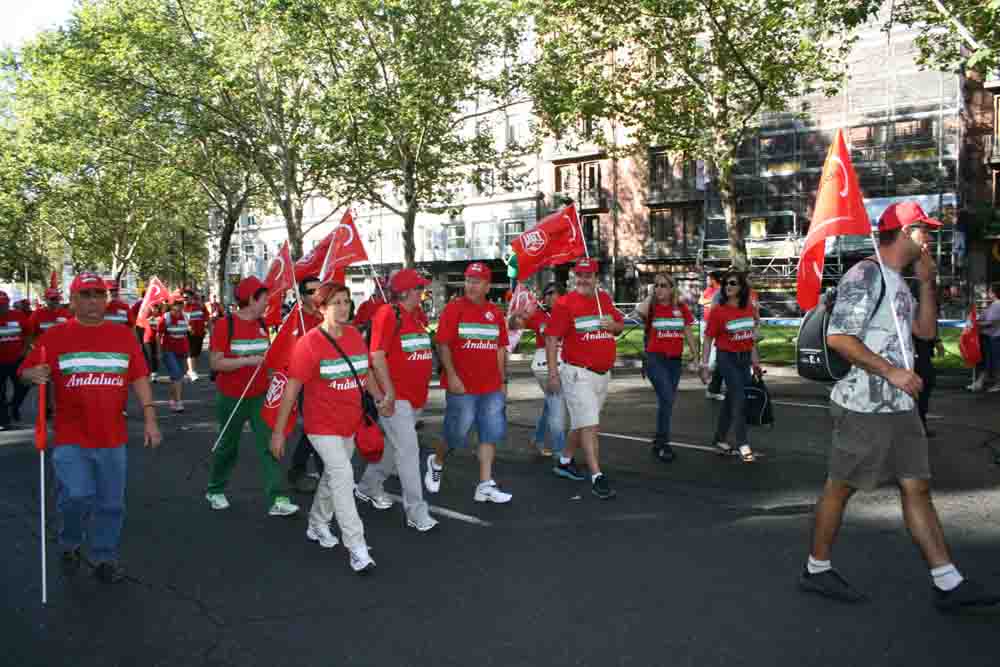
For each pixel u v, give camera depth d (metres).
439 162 27.64
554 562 5.21
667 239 42.97
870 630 4.00
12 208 43.72
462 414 6.75
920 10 18.98
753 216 39.00
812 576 4.51
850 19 17.39
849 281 4.26
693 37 21.61
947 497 6.58
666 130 22.89
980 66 13.44
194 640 4.12
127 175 39.59
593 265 6.88
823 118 37.16
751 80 21.31
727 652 3.81
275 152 29.25
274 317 7.95
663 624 4.16
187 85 27.19
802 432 9.77
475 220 49.62
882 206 35.56
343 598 4.67
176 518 6.53
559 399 7.97
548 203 46.56
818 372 5.36
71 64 25.97
